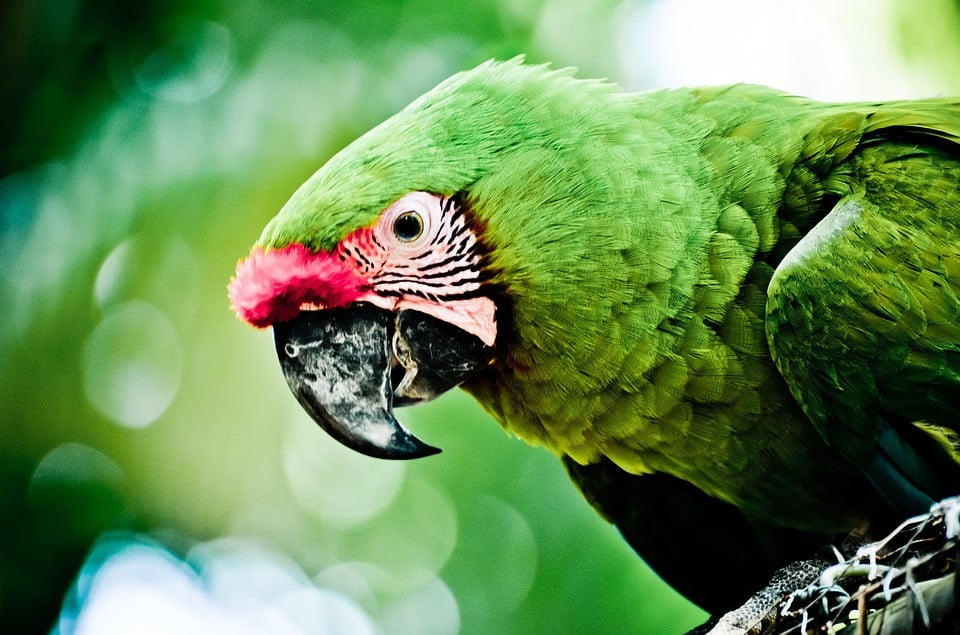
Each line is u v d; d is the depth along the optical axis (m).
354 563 8.66
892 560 3.39
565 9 7.14
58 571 9.09
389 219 4.30
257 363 8.02
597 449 4.50
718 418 4.20
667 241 4.13
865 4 6.82
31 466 8.59
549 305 4.20
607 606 7.17
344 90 7.23
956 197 4.11
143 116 7.36
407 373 4.42
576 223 4.18
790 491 4.38
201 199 7.34
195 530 8.95
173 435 8.33
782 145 4.34
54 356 7.97
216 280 7.57
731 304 4.13
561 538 7.38
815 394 4.01
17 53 7.40
